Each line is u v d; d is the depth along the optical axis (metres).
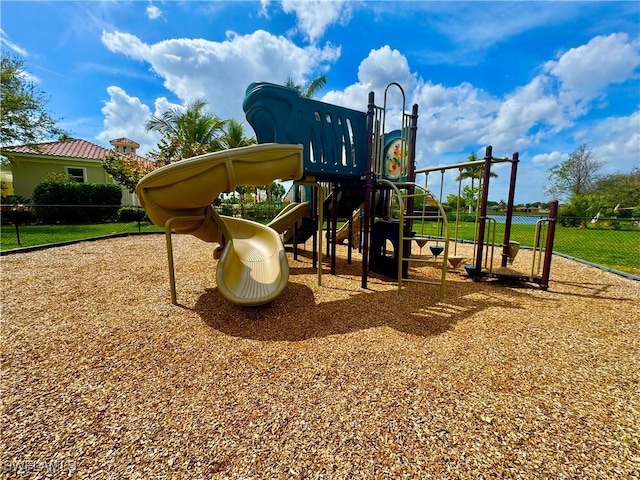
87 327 2.48
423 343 2.21
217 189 2.87
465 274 4.57
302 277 4.26
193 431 1.36
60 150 15.31
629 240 9.20
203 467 1.18
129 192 16.03
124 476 1.13
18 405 1.53
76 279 3.87
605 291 3.60
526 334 2.38
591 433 1.37
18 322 2.55
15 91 12.73
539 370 1.88
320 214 3.71
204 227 3.58
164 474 1.14
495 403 1.56
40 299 3.12
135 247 6.53
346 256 6.05
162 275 4.11
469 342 2.24
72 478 1.12
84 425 1.40
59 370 1.86
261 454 1.24
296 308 2.95
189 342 2.24
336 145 3.53
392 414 1.47
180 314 2.77
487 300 3.24
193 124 12.88
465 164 4.21
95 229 9.94
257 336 2.34
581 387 1.71
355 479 1.13
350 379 1.76
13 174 13.77
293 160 2.99
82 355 2.04
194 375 1.81
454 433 1.36
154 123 13.08
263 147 2.77
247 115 3.27
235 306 2.96
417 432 1.36
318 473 1.15
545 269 3.66
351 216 5.21
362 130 3.74
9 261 4.86
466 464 1.20
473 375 1.81
